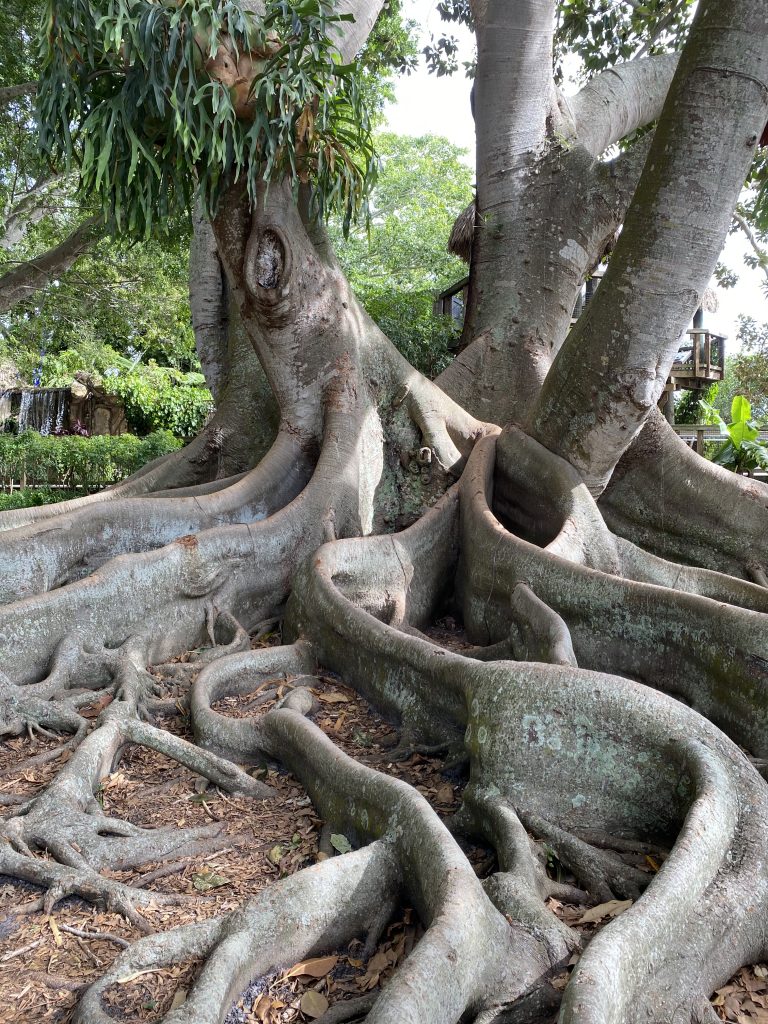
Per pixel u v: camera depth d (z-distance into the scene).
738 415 15.28
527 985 2.92
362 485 7.98
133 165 6.17
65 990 3.13
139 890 3.70
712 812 3.46
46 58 6.05
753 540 8.19
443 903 2.96
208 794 4.68
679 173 6.23
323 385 8.05
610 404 6.99
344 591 6.84
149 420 27.66
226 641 6.68
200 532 6.84
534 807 4.03
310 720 5.21
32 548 6.48
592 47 14.17
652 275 6.44
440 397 8.75
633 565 7.07
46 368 27.44
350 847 3.96
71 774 4.43
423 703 5.20
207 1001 2.72
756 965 3.30
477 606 6.89
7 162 16.72
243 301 7.77
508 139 10.20
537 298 10.09
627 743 4.00
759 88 6.02
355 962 3.28
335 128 6.93
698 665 5.28
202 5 5.72
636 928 2.88
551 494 7.39
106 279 19.86
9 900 3.70
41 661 5.72
